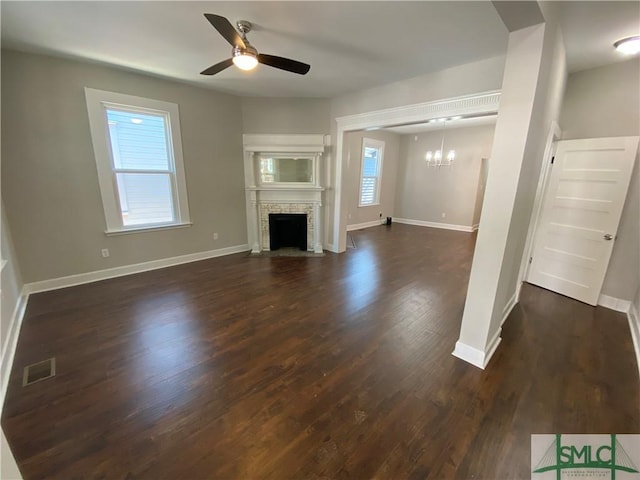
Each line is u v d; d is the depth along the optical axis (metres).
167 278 3.91
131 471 1.43
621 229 3.09
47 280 3.42
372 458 1.51
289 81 3.87
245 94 4.60
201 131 4.38
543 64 1.78
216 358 2.29
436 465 1.48
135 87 3.67
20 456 1.49
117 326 2.71
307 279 3.97
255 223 5.14
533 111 1.80
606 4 2.01
